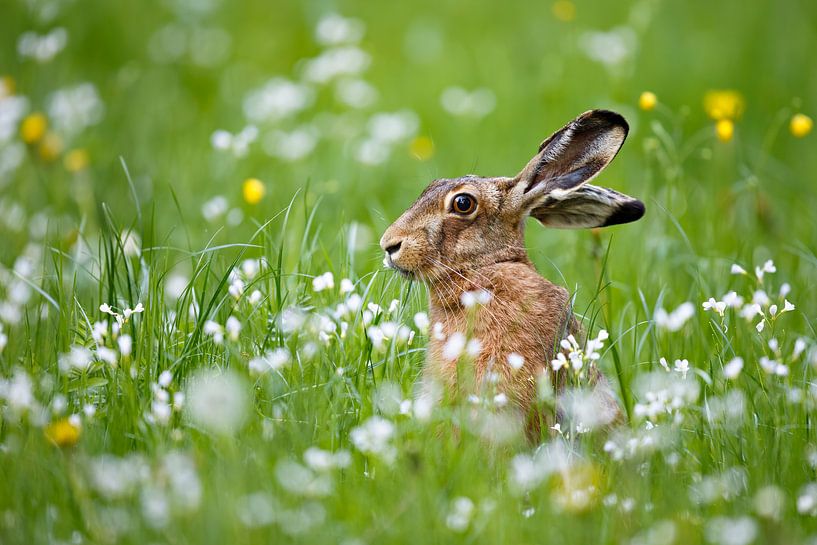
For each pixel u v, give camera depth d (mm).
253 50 21219
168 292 11820
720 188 15328
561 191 9867
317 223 13227
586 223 10383
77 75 19047
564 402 8891
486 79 19266
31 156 15047
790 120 17984
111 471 7488
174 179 15281
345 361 9172
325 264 11305
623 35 19062
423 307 10594
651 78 19062
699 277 11219
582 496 7238
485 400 8484
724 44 20406
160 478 7336
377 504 7508
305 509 7227
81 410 8633
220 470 7520
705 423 8898
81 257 12320
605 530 7246
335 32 18234
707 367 10039
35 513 7367
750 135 17625
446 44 21359
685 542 7172
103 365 9125
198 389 8438
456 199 9844
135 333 9383
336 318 9602
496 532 7082
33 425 8133
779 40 20500
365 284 11227
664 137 13109
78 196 14641
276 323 9367
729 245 13094
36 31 18922
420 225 9859
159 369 9023
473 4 23406
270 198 13859
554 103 17344
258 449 7848
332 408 8453
